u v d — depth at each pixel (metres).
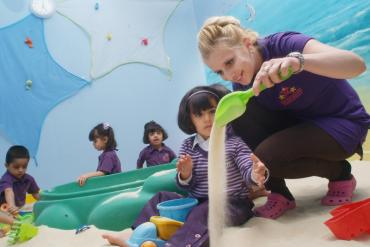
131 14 2.95
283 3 2.27
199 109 0.94
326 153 0.88
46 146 2.54
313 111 0.92
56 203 1.23
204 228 0.76
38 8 2.60
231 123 1.01
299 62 0.62
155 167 1.73
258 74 0.62
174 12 3.13
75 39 2.72
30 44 2.56
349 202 0.91
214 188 0.73
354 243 0.65
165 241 0.83
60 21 2.69
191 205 0.90
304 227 0.77
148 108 2.94
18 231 1.06
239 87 0.95
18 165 1.90
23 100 2.50
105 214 1.12
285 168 0.88
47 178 2.52
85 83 2.72
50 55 2.62
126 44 2.91
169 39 3.09
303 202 1.00
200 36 0.82
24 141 2.47
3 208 1.59
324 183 1.20
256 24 2.53
